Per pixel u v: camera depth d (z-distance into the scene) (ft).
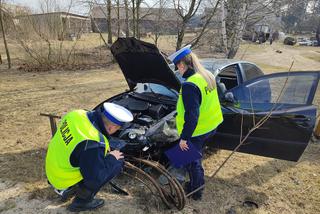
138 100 13.23
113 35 65.16
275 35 136.56
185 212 9.95
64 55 43.55
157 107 12.32
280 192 11.43
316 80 10.42
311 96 10.37
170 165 11.29
